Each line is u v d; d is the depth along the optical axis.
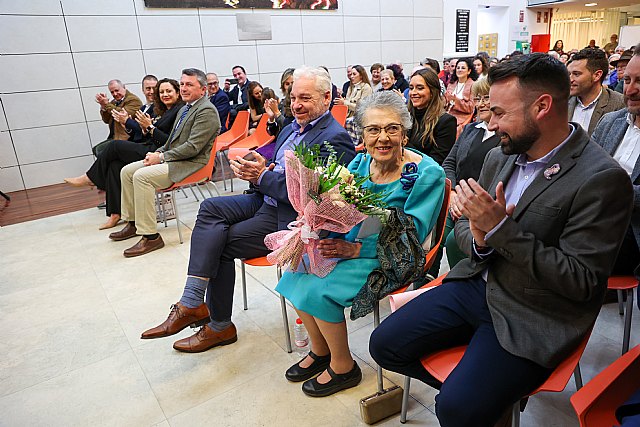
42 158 6.14
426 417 1.66
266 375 1.99
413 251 1.64
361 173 1.84
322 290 1.66
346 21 8.33
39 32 5.88
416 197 1.65
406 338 1.37
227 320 2.22
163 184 3.48
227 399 1.85
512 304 1.23
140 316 2.59
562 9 13.43
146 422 1.76
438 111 2.86
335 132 2.09
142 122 3.88
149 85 5.36
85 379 2.05
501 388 1.12
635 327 2.11
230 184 5.40
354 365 1.84
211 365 2.09
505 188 1.35
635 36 6.83
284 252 1.72
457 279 1.43
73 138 6.31
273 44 7.63
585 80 2.54
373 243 1.70
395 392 1.66
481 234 1.23
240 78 6.82
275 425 1.69
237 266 3.17
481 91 2.37
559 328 1.17
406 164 1.70
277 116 4.28
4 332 2.49
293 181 1.64
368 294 1.63
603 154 1.14
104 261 3.41
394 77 6.18
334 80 8.45
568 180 1.14
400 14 8.99
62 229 4.23
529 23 12.79
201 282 2.06
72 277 3.16
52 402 1.91
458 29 11.27
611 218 1.08
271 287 2.84
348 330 2.29
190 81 3.52
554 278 1.09
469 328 1.38
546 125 1.14
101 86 6.38
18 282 3.12
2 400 1.94
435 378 1.31
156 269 3.22
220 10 7.04
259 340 2.27
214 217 2.12
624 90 1.79
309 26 7.93
